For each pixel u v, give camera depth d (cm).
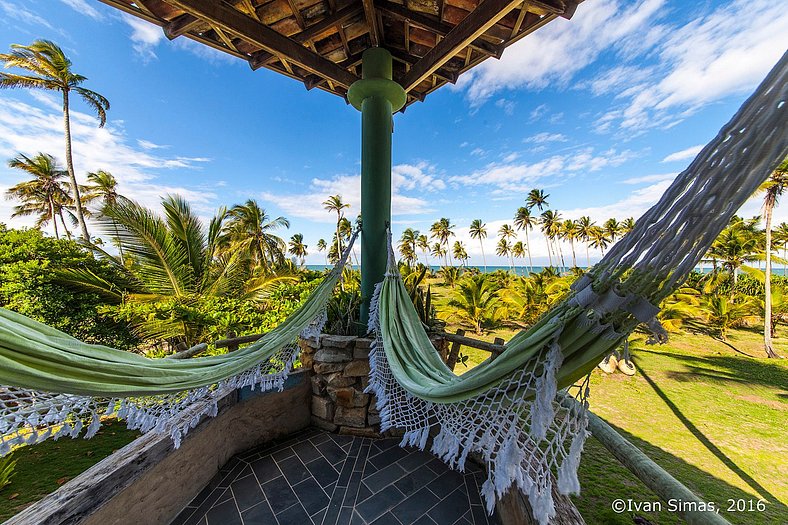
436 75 304
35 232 651
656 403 546
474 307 1083
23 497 286
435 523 176
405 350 200
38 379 85
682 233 61
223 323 523
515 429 87
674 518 266
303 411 270
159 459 161
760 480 347
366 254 271
